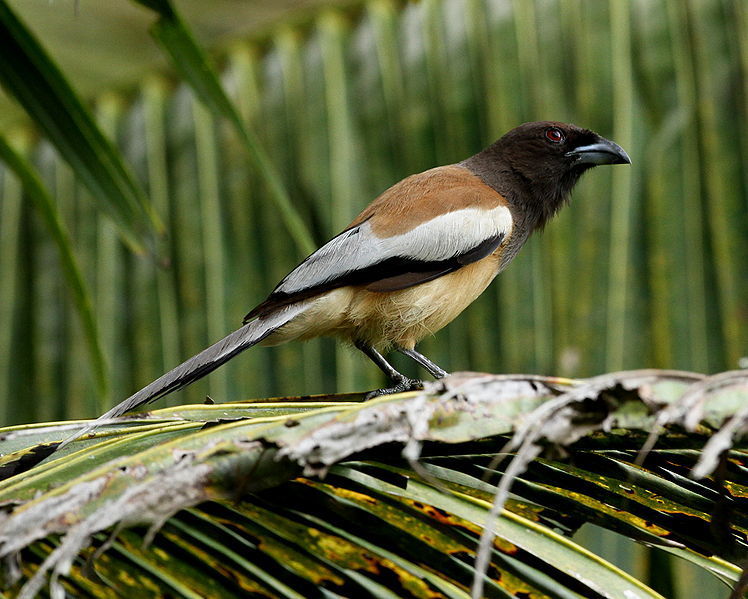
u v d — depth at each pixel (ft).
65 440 18.31
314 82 35.17
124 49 36.29
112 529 16.12
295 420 14.38
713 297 32.65
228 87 35.29
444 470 17.12
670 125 33.53
